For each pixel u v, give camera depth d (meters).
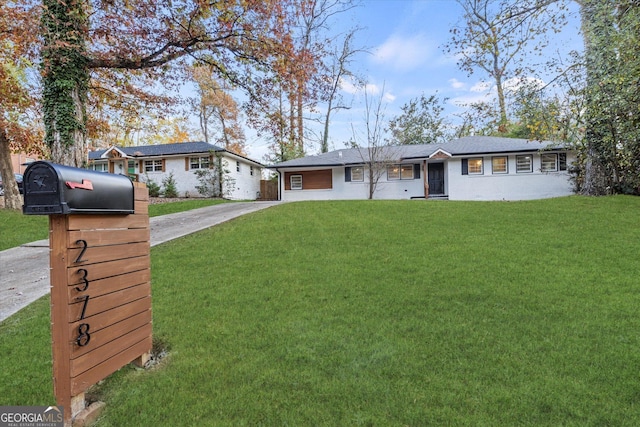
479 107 19.94
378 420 2.08
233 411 2.19
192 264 5.64
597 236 6.79
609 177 12.12
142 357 2.81
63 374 2.12
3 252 7.01
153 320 3.61
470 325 3.39
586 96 10.88
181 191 21.44
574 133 12.04
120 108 12.08
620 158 11.77
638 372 2.53
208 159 21.20
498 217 8.81
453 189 17.64
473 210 9.86
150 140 32.59
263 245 6.71
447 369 2.62
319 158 21.17
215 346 3.07
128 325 2.63
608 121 10.88
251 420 2.11
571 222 8.05
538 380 2.45
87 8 8.62
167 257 6.04
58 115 8.42
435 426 2.02
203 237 7.46
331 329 3.37
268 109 11.84
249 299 4.19
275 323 3.52
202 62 10.65
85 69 8.98
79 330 2.17
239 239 7.18
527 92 11.43
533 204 10.62
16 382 2.53
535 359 2.74
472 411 2.14
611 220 8.12
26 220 10.72
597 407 2.16
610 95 9.98
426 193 17.97
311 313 3.76
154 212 12.83
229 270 5.30
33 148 12.88
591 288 4.29
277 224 8.50
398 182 19.34
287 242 6.89
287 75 10.83
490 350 2.89
